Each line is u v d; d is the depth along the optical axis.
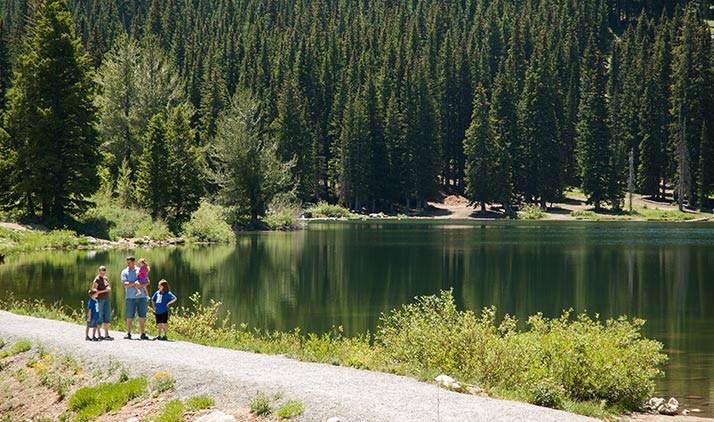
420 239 63.00
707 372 18.17
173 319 19.83
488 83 130.88
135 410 12.38
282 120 107.81
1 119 69.56
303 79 126.69
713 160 101.50
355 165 109.50
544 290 32.69
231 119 78.62
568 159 117.00
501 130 109.38
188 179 63.94
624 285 34.12
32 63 51.91
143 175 60.12
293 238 64.56
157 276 36.50
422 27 157.25
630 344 15.68
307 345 16.97
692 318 25.84
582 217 102.06
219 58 131.62
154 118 60.22
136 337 17.59
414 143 111.12
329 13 168.38
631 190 104.81
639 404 14.91
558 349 14.92
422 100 112.00
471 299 30.23
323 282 35.00
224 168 81.38
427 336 15.98
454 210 112.38
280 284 34.16
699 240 60.50
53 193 51.81
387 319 25.06
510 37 146.75
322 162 115.75
